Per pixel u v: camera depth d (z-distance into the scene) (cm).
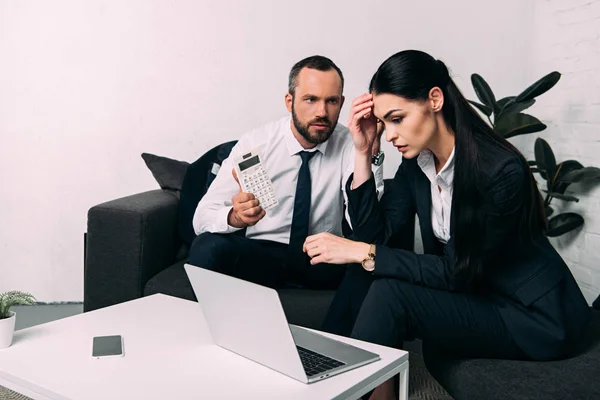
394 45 314
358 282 191
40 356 138
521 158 162
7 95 316
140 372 129
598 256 263
